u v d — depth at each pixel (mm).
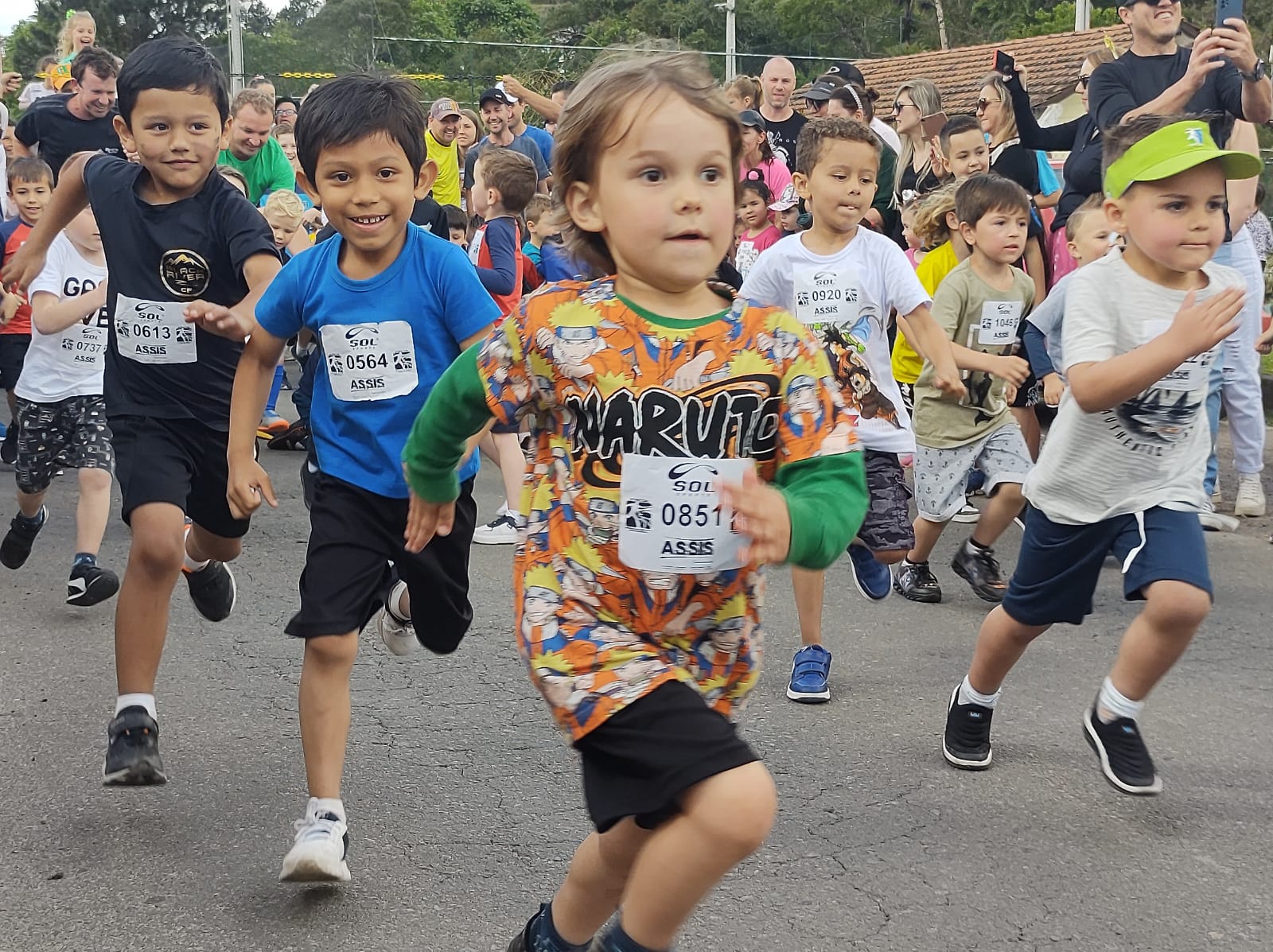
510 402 2475
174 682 4816
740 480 2383
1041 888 3334
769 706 4652
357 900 3234
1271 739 4363
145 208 3893
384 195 3361
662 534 2377
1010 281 6125
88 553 5648
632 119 2330
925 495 5941
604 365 2377
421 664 5078
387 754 4164
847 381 4930
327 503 3438
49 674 4898
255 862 3432
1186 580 3582
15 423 6555
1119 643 5387
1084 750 4254
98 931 3094
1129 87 7152
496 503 7988
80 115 9469
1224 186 3572
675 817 2230
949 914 3193
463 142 13148
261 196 10539
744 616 2484
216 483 4066
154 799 3811
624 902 2273
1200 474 3781
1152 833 3645
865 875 3383
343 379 3445
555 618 2389
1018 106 8172
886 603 6035
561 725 2346
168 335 3895
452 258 3473
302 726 3291
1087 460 3752
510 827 3641
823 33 51781
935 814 3758
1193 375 3662
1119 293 3707
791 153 10266
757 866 3422
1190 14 35188
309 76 28812
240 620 5598
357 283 3443
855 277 4906
